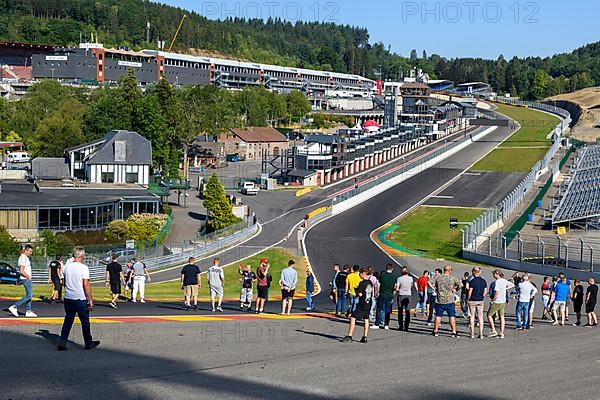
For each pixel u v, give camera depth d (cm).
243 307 3738
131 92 14800
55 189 9794
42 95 17562
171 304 3850
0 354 2031
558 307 3659
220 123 18588
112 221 8612
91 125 14362
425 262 7394
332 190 13800
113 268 3494
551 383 1977
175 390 1733
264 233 9375
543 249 6656
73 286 2103
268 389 1784
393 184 14112
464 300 3584
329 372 2003
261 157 19125
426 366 2147
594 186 11350
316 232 9612
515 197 10900
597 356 2419
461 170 15712
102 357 2055
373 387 1852
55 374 1830
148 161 11581
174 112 15162
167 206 10719
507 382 1969
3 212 8169
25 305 3306
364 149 16888
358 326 3081
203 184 12850
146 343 2319
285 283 3438
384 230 9900
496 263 7144
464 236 8094
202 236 8919
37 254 7150
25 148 16438
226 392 1738
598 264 6359
